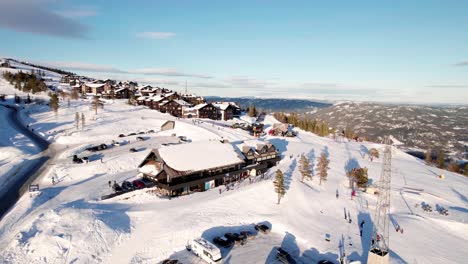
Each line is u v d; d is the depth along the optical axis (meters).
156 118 144.12
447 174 110.12
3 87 190.00
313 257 47.06
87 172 72.38
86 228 47.03
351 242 51.22
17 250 40.47
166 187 63.47
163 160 66.12
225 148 79.25
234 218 57.16
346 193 74.25
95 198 59.31
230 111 175.75
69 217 48.94
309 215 60.91
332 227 56.38
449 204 73.12
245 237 50.84
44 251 41.06
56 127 114.56
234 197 64.19
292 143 132.12
